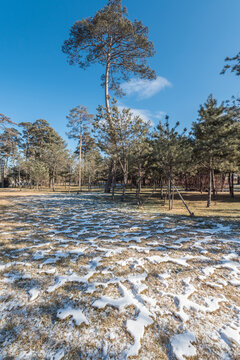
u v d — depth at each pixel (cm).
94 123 1201
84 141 4150
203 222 641
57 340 172
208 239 451
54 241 454
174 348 160
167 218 722
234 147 952
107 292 244
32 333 180
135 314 202
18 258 356
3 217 761
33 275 292
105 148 1275
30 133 3925
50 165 2825
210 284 259
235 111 788
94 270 305
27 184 3850
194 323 188
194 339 168
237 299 228
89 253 376
